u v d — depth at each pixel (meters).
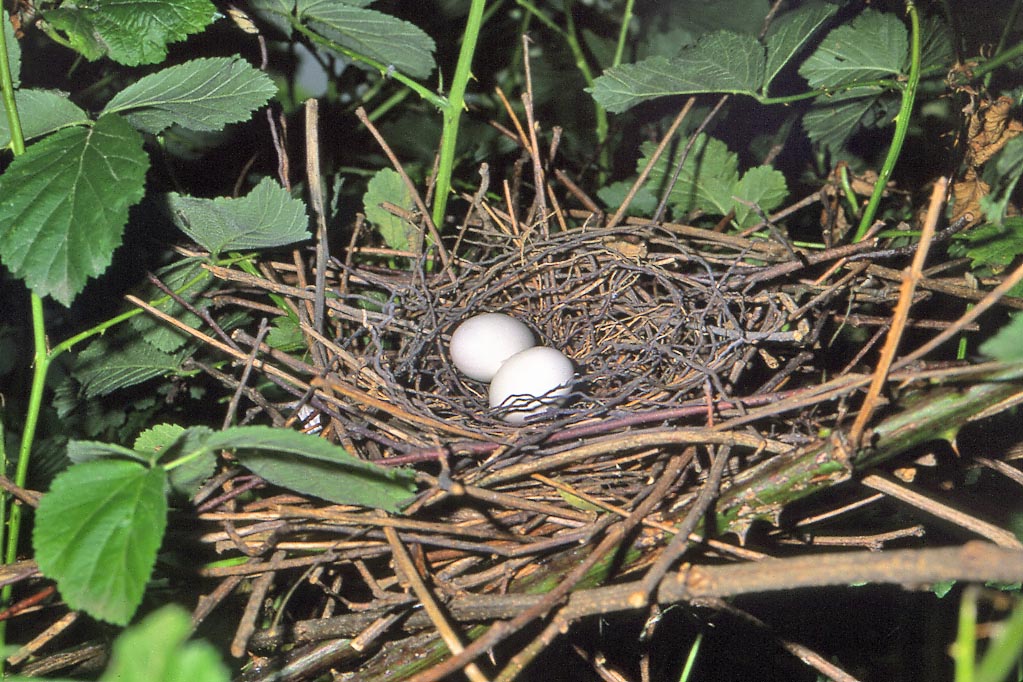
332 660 0.65
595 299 0.78
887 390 0.64
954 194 0.74
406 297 0.76
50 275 0.61
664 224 0.77
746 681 0.78
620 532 0.61
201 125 0.69
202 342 0.74
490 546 0.63
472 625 0.63
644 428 0.68
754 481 0.63
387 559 0.66
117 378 0.73
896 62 0.74
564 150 0.91
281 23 0.80
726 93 0.74
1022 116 0.72
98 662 0.66
